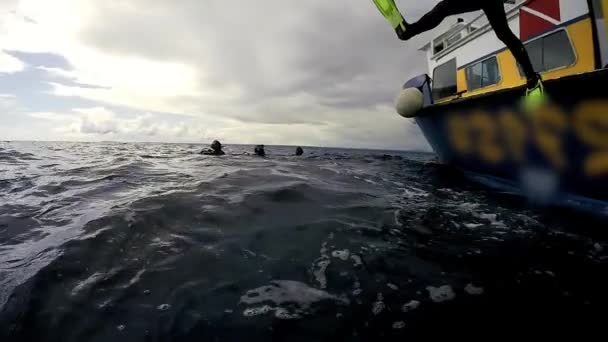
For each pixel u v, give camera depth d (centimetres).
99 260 268
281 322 200
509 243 344
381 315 211
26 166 889
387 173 936
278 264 279
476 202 538
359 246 326
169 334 186
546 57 511
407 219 430
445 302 227
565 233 378
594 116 385
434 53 868
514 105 486
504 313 215
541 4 514
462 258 303
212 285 240
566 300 232
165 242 313
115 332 185
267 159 1354
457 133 660
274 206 459
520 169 544
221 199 480
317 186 623
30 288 220
